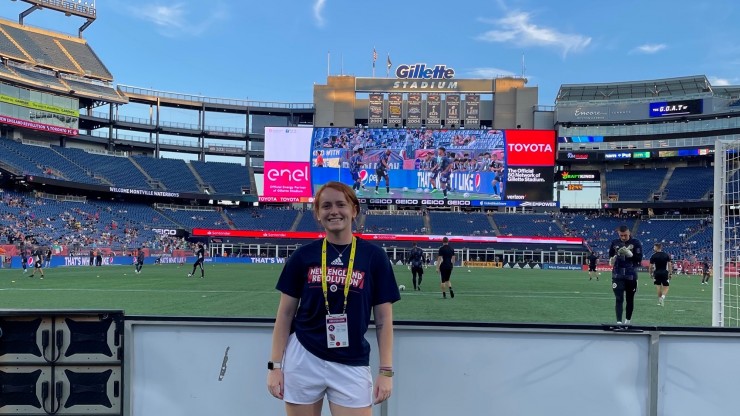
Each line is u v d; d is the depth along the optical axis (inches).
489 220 2187.5
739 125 2121.1
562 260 1893.5
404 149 1959.9
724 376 138.1
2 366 141.3
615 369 138.8
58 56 2182.6
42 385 141.0
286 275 111.1
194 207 2335.1
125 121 2433.6
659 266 577.0
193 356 141.6
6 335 141.2
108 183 2073.1
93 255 1460.4
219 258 1895.9
